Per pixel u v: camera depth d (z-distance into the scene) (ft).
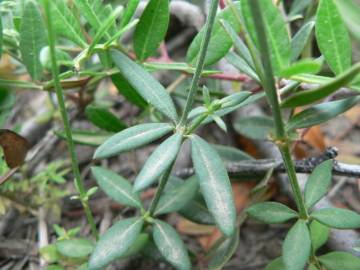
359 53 0.40
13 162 0.34
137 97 0.37
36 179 0.41
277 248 0.41
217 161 0.25
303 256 0.26
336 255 0.29
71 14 0.29
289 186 0.37
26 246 0.41
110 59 0.32
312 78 0.26
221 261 0.32
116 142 0.25
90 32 0.34
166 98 0.27
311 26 0.28
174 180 0.35
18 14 0.30
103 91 0.50
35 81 0.32
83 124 0.51
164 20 0.30
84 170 0.47
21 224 0.43
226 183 0.25
